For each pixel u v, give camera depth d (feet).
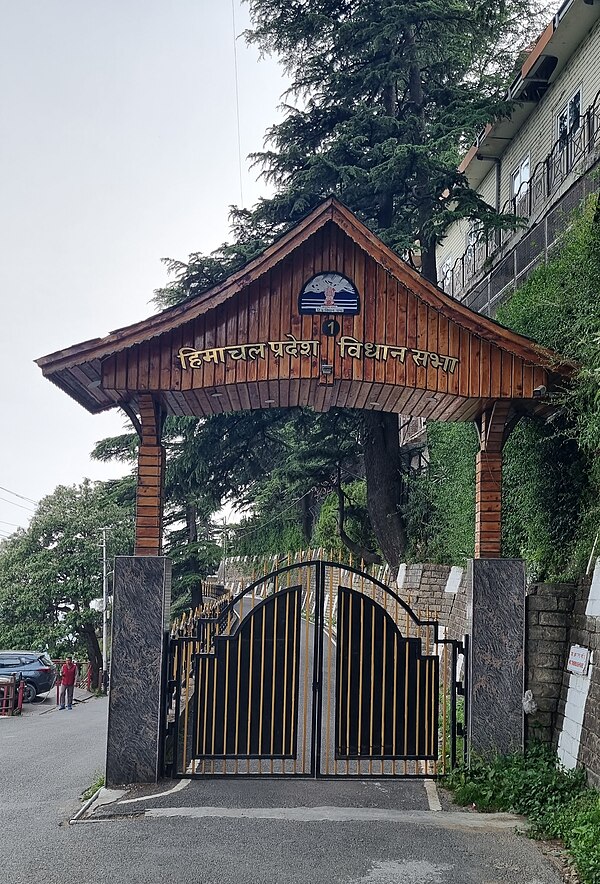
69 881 22.76
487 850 25.26
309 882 22.67
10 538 159.84
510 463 43.80
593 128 58.59
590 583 31.71
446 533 62.23
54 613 153.28
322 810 29.22
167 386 33.45
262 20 58.34
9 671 112.98
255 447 64.69
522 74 68.39
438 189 55.77
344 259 34.30
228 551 77.20
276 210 58.18
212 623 36.45
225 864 23.99
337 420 63.05
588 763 28.84
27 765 44.55
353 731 33.37
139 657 32.81
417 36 58.44
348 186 56.03
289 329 33.81
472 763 32.32
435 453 67.26
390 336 33.94
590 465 35.63
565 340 38.24
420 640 33.94
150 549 33.86
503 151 80.94
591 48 61.41
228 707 33.53
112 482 89.71
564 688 32.50
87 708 105.81
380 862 24.21
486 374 34.06
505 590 33.53
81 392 36.06
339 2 58.39
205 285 61.57
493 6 57.72
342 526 68.23
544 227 53.72
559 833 26.25
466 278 87.56
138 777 32.37
